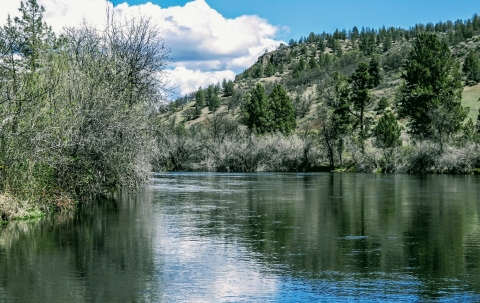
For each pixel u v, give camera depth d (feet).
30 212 57.57
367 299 25.23
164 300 25.05
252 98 338.13
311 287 27.48
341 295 25.91
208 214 61.62
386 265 32.94
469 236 44.34
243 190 105.81
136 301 24.84
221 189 109.29
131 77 88.53
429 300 25.03
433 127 212.84
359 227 50.14
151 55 92.58
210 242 41.55
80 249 38.27
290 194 94.07
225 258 35.12
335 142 249.14
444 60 238.68
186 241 42.04
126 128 72.13
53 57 67.77
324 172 234.79
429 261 34.09
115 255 36.04
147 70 92.22
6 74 54.39
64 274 30.32
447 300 25.03
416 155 207.21
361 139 241.35
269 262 33.83
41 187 61.93
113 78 79.36
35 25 102.06
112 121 69.21
